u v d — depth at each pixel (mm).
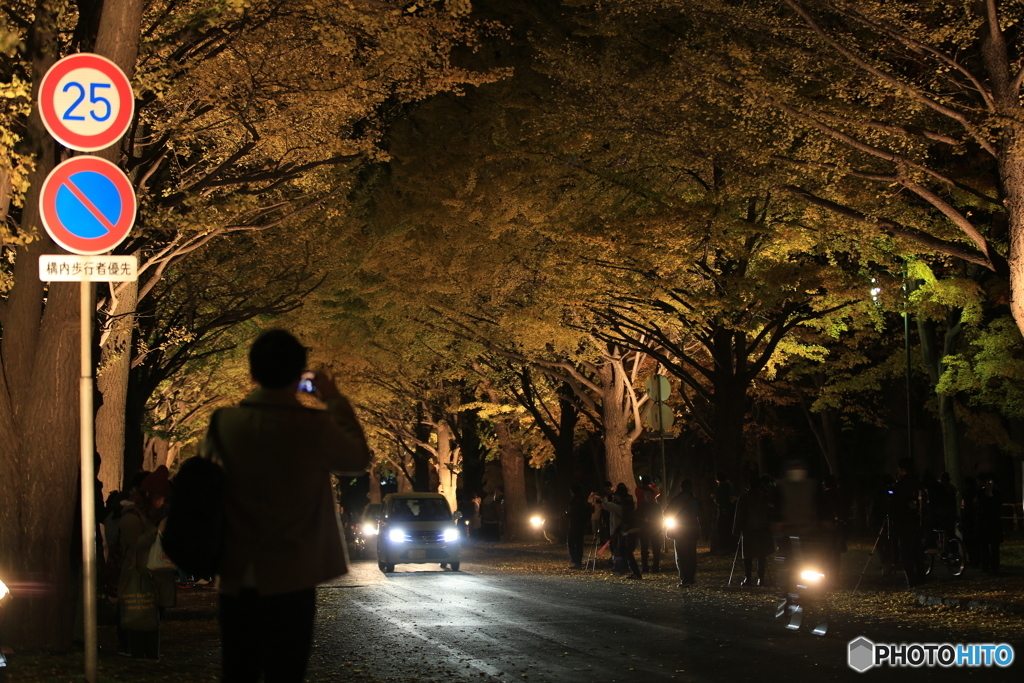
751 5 17766
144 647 10398
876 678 9281
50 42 10812
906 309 23391
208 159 17641
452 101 24062
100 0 12055
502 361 33188
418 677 9531
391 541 25297
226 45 14391
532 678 9430
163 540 3723
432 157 24062
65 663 9172
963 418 33000
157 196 16156
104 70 7004
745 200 20016
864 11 15211
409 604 16578
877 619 13523
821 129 15688
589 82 19656
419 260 25859
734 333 23828
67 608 10539
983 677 9266
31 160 10000
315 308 30250
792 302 22797
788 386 43031
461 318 27781
